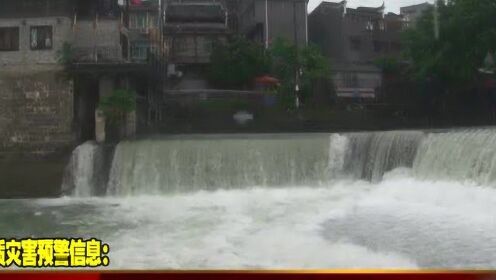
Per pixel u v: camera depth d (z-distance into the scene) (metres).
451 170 18.22
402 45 45.28
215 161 22.86
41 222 17.34
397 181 19.75
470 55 33.31
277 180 22.56
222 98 34.19
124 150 23.77
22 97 26.92
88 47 27.97
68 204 21.69
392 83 40.19
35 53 27.02
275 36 43.94
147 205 20.31
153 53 31.94
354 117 34.97
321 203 18.00
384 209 15.74
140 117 28.75
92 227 16.08
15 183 25.89
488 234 12.00
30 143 26.69
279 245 12.33
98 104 27.41
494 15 32.16
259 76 38.41
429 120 37.66
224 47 39.56
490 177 16.56
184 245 13.03
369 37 47.50
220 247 12.58
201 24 43.22
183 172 22.95
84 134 28.08
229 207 18.53
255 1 44.00
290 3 44.56
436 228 12.78
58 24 27.08
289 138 23.92
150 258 11.77
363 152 21.97
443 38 34.41
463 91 37.19
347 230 13.24
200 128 32.66
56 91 26.77
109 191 23.66
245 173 22.67
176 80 40.19
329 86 37.84
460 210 14.80
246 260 11.21
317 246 11.91
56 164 25.81
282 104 35.22
